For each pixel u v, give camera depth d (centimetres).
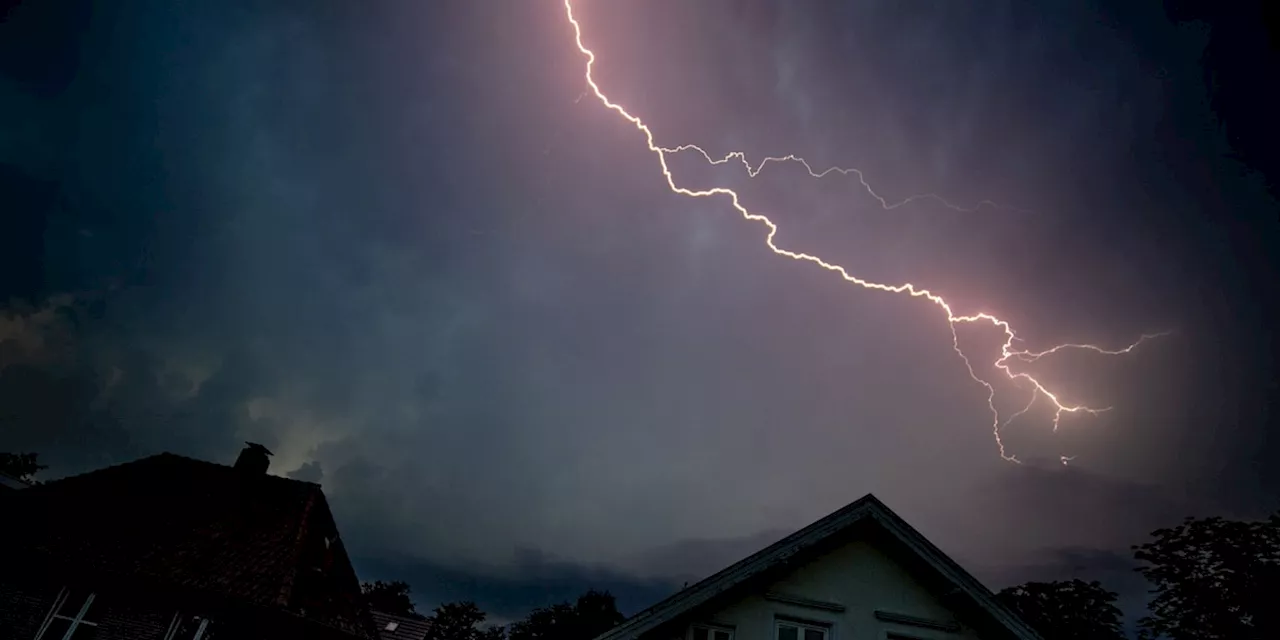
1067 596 3269
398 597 6631
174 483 2058
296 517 2138
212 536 1920
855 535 1390
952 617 1310
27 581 1606
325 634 1952
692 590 1246
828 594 1316
